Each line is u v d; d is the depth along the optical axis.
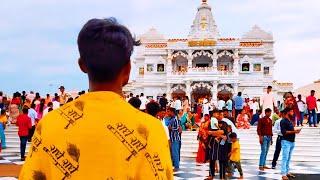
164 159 1.86
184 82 56.62
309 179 12.09
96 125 1.83
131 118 1.88
